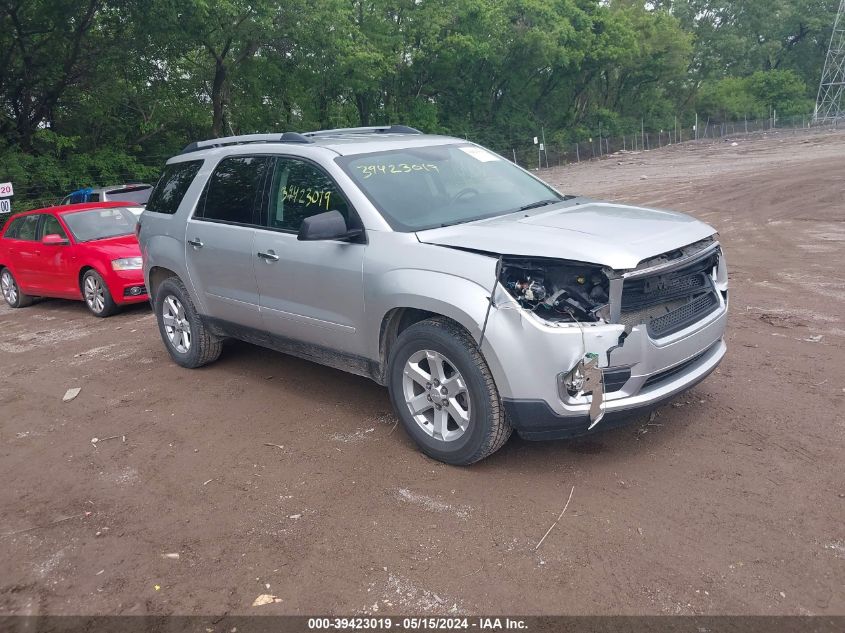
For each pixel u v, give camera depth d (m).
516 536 3.62
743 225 13.71
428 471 4.36
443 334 4.18
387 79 39.09
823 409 4.83
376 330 4.67
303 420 5.30
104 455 4.99
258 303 5.59
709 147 53.09
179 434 5.24
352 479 4.34
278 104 33.72
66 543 3.90
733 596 3.09
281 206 5.36
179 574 3.53
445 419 4.36
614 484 4.05
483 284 3.99
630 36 52.78
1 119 25.52
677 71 64.25
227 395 5.95
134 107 30.28
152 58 26.45
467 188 5.17
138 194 17.05
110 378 6.73
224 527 3.92
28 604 3.39
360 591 3.29
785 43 83.06
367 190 4.82
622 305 3.89
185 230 6.23
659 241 4.03
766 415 4.80
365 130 6.57
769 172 24.33
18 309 11.24
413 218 4.71
